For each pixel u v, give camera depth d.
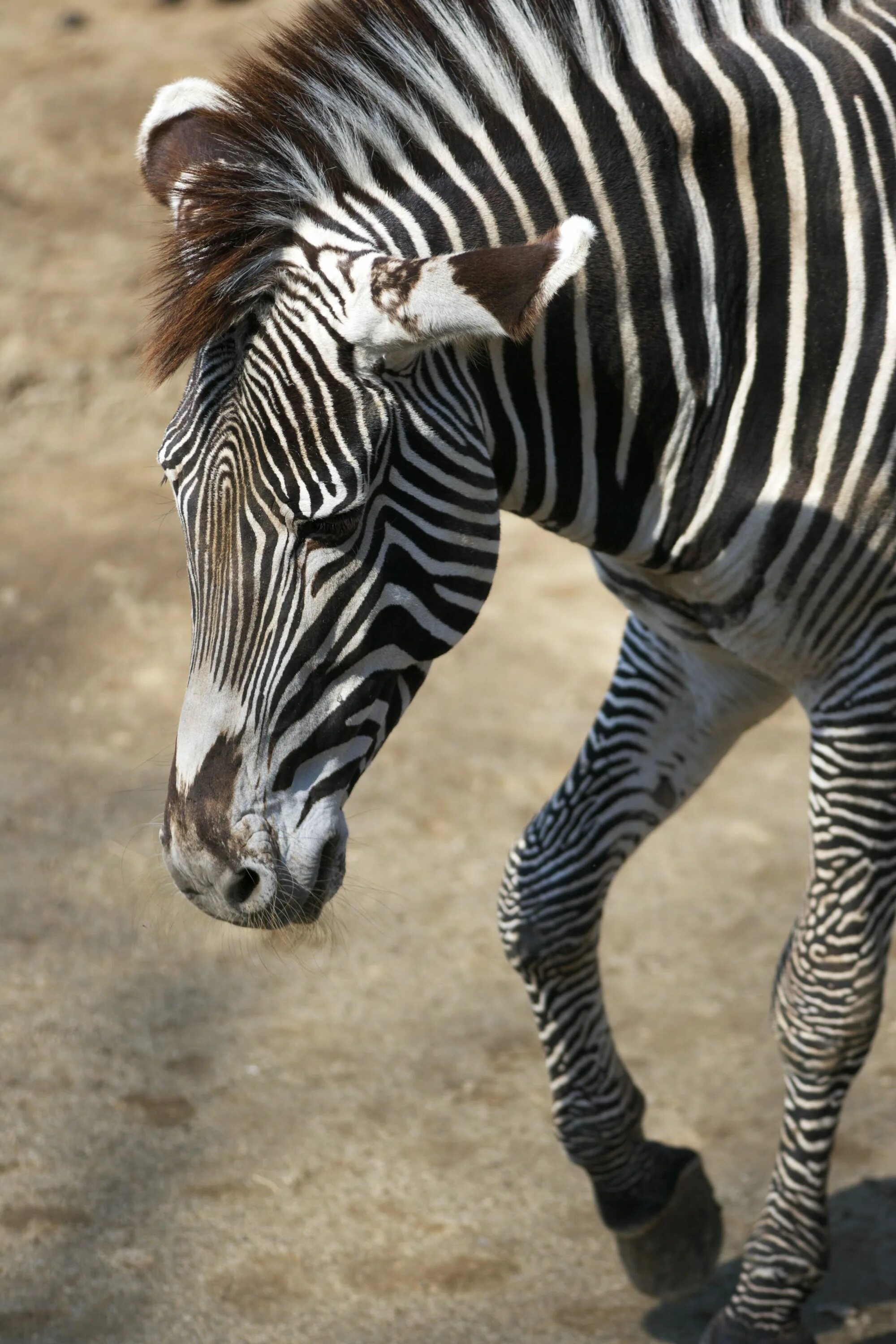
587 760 7.75
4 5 34.50
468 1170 9.12
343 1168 9.11
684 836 12.81
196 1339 7.77
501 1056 10.21
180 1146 9.27
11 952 11.18
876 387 6.47
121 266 23.58
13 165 26.73
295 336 5.64
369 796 13.27
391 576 5.84
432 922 11.65
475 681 15.20
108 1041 10.25
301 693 5.76
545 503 6.65
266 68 6.18
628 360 6.40
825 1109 7.15
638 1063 10.10
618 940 11.48
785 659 6.95
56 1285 8.12
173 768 5.91
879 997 7.02
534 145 6.21
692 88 6.34
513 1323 7.93
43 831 12.73
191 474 5.73
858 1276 8.29
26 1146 9.21
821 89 6.46
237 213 5.73
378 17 6.20
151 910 11.54
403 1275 8.27
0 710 14.48
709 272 6.41
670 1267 7.88
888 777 6.81
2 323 21.89
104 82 29.45
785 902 11.88
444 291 5.35
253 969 11.10
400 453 5.79
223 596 5.68
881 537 6.60
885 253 6.45
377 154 6.05
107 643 15.59
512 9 6.23
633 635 7.76
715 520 6.68
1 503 18.34
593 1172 7.73
